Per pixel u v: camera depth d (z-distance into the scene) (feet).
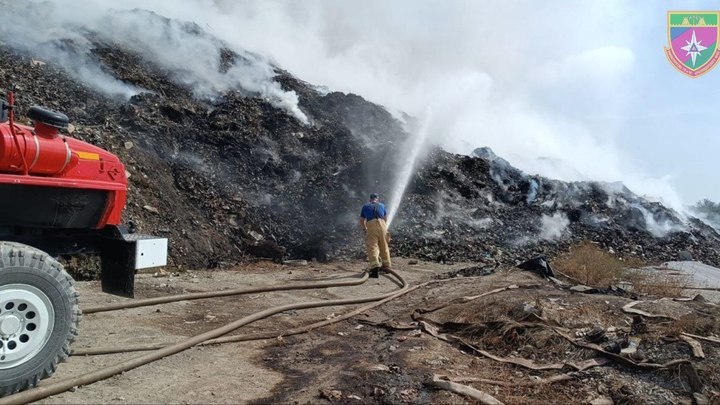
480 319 19.74
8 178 13.41
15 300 12.76
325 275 32.17
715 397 13.74
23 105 34.96
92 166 15.57
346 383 14.47
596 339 17.07
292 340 18.88
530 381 14.87
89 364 15.15
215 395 13.46
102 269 17.46
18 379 12.66
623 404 13.71
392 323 20.99
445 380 14.30
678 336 16.58
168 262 31.32
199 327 19.84
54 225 15.24
